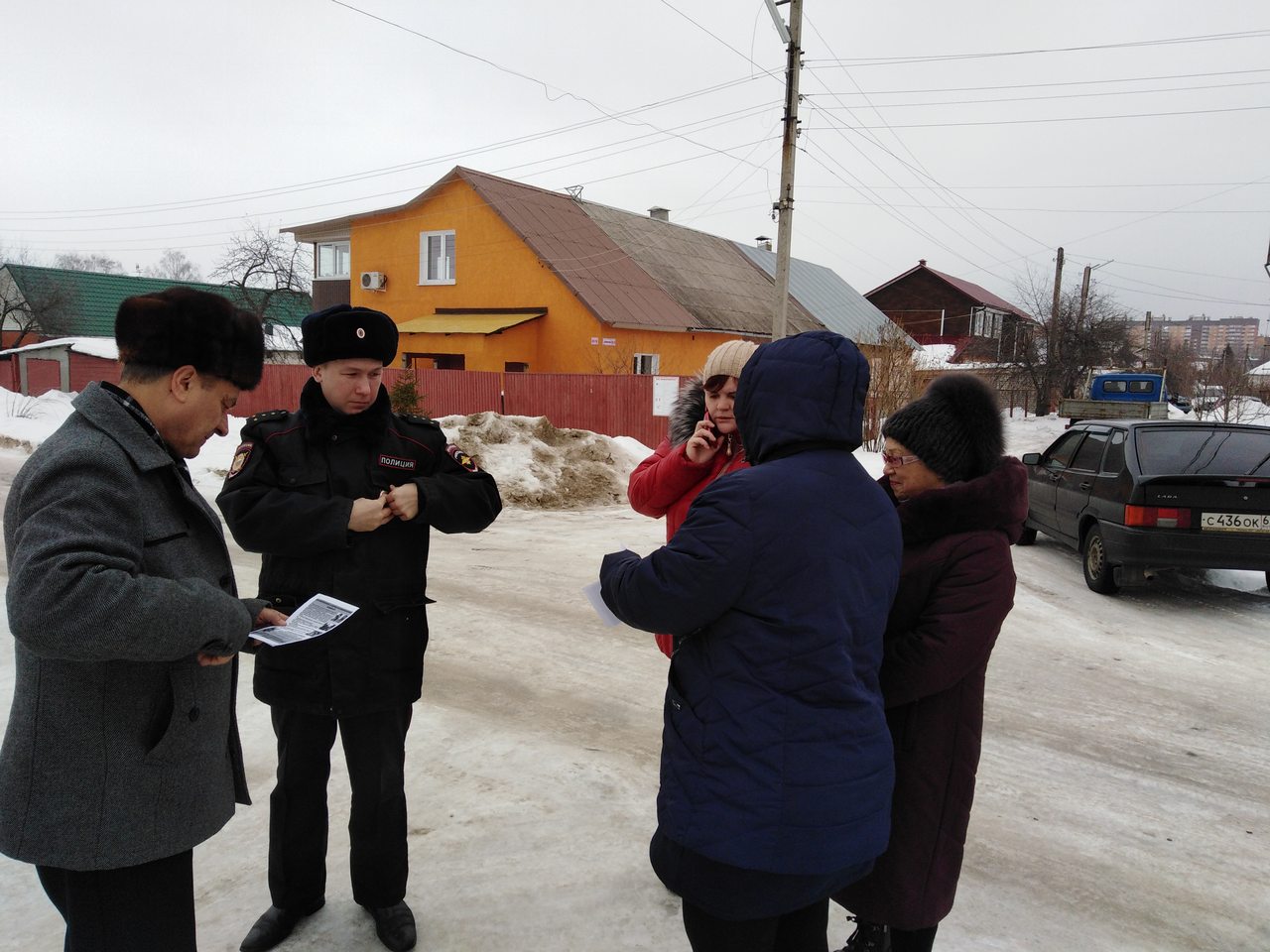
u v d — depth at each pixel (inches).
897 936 86.4
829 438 68.7
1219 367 1481.3
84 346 1190.3
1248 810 142.4
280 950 97.1
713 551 64.1
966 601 76.7
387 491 94.6
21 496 59.6
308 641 93.0
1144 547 261.9
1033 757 160.9
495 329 853.8
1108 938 107.0
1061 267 1242.0
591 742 158.7
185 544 66.6
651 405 668.1
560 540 352.5
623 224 1122.0
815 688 64.4
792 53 637.3
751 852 62.4
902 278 2108.8
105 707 61.2
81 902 62.7
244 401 898.7
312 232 1095.6
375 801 97.0
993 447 82.5
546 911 106.7
